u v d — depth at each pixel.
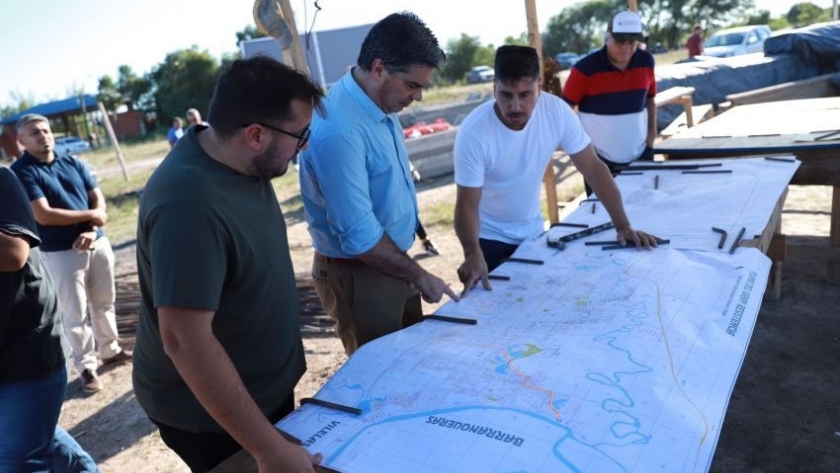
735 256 2.06
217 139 1.38
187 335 1.21
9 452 1.94
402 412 1.35
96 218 3.74
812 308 3.68
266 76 1.33
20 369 1.94
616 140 4.04
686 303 1.77
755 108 4.99
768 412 2.81
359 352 1.65
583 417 1.26
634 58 3.91
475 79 36.12
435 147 9.30
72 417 3.59
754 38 15.98
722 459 2.55
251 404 1.20
